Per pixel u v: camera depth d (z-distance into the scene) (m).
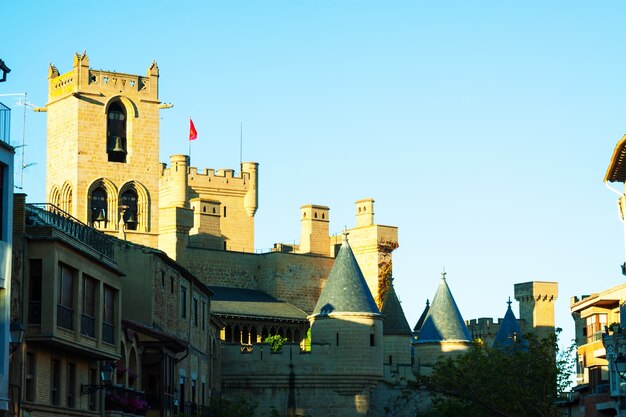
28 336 53.06
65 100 142.75
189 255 148.38
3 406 48.69
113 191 141.50
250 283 153.88
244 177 176.62
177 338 77.75
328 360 113.56
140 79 144.25
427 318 126.62
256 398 114.00
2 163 49.59
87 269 57.78
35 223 55.00
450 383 84.25
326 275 158.25
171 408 74.00
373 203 166.62
